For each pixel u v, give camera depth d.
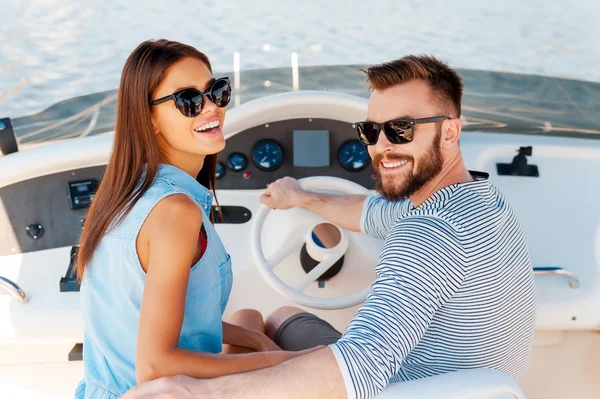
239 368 1.21
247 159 2.21
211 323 1.32
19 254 2.05
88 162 2.10
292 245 1.89
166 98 1.25
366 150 2.21
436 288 1.22
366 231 1.86
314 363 1.13
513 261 1.31
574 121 2.40
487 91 2.49
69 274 1.93
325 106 2.13
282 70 2.49
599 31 2.63
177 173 1.28
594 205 2.13
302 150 2.21
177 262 1.16
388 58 2.51
